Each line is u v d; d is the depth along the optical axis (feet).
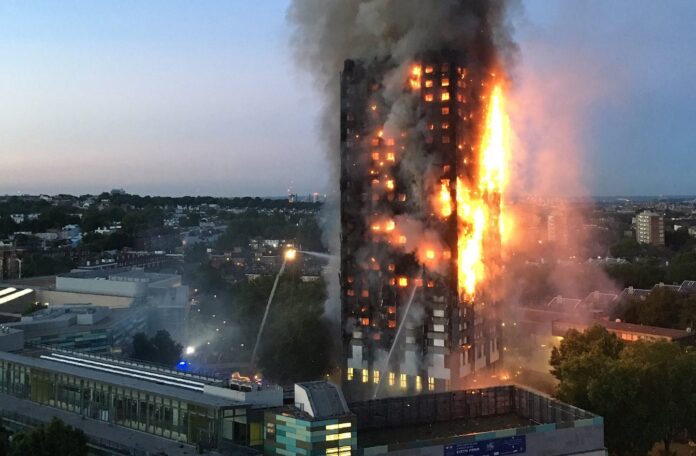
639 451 431.84
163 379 382.01
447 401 424.46
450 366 535.60
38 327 595.47
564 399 457.27
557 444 367.04
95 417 393.91
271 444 327.26
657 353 475.72
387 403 409.28
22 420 397.39
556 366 550.36
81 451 317.63
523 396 433.48
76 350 515.91
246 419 330.95
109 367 416.26
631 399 427.74
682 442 489.26
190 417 343.87
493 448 353.10
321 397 327.06
